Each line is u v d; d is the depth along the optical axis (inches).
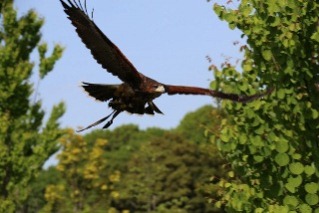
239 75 601.6
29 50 1393.9
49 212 1736.0
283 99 554.3
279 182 540.7
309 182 539.5
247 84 579.5
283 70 546.0
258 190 558.9
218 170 2785.4
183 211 2559.1
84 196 1743.4
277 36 550.3
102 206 1749.5
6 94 1342.3
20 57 1381.6
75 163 1740.9
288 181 517.0
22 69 1350.9
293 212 512.7
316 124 536.7
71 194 1726.1
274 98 561.6
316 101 546.0
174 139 2989.7
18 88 1346.0
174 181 2780.5
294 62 540.7
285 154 516.4
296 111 534.9
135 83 310.0
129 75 310.0
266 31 550.3
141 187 2775.6
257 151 545.6
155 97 311.0
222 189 597.6
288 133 545.6
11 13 1373.0
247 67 585.9
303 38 550.3
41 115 1392.7
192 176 2817.4
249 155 552.4
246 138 545.6
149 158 2886.3
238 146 556.4
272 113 561.9
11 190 1362.0
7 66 1355.8
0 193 1363.2
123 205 2842.0
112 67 308.8
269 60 565.6
